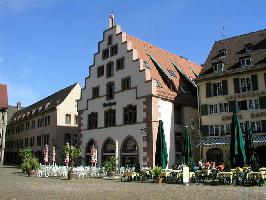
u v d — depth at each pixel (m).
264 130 33.41
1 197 16.38
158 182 25.95
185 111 40.47
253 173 22.20
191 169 28.75
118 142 38.59
